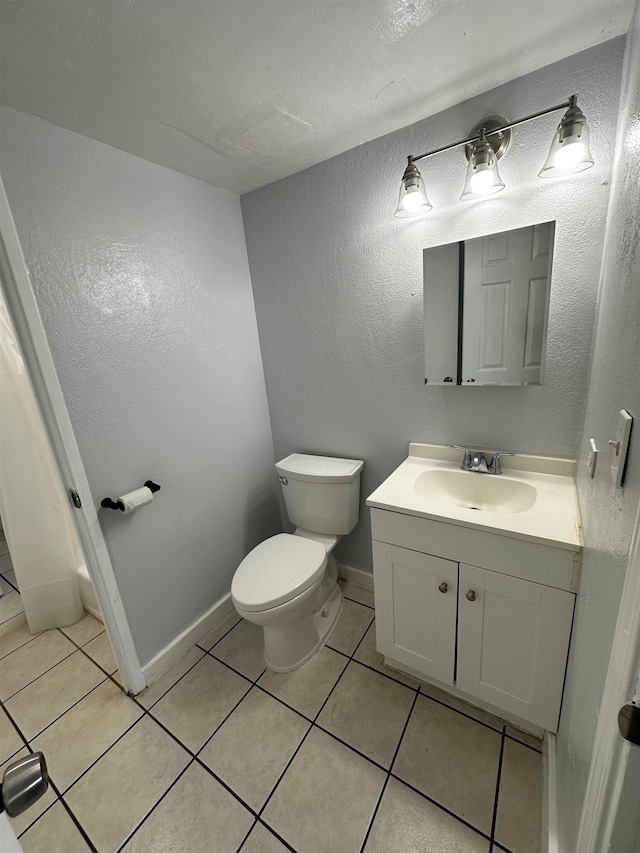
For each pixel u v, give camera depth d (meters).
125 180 1.31
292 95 1.09
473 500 1.44
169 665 1.62
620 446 0.59
